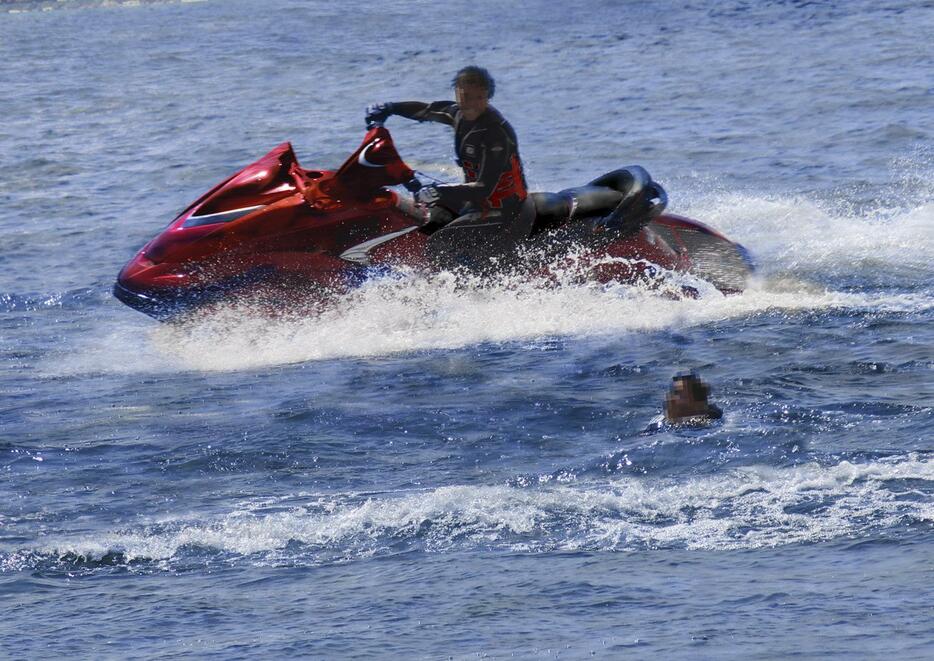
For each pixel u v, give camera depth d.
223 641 15.24
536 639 14.43
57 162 74.88
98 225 57.34
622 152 70.25
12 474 24.98
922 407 25.72
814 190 56.78
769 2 143.25
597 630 14.65
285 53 130.12
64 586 18.69
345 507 21.92
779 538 18.86
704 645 13.73
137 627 16.17
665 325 35.31
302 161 74.00
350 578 18.20
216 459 25.31
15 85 114.75
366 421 27.52
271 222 36.78
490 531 20.08
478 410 27.92
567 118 82.38
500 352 33.41
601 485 22.47
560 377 30.50
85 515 22.34
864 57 98.50
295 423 27.64
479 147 36.22
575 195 38.34
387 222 37.16
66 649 15.35
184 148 78.88
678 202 55.19
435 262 37.03
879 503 20.17
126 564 19.62
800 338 32.84
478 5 170.62
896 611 14.66
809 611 14.87
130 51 141.88
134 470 24.98
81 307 42.72
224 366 34.12
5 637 15.99
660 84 93.50
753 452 23.58
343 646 14.63
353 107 93.06
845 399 26.67
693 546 18.78
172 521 21.70
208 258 36.53
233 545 20.22
